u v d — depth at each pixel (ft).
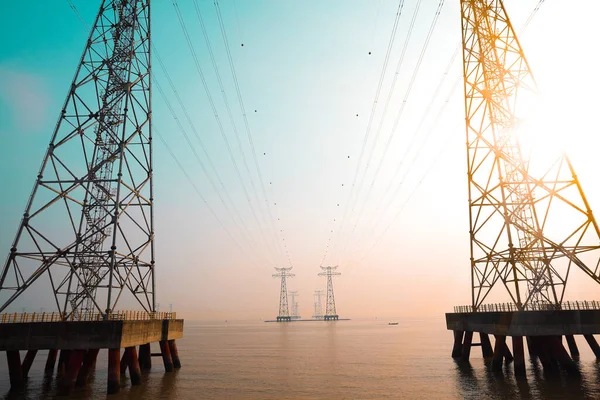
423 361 180.14
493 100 142.72
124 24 143.95
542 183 127.65
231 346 302.86
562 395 99.50
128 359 122.83
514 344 119.65
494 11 148.46
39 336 103.81
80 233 131.54
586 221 120.16
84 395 106.42
